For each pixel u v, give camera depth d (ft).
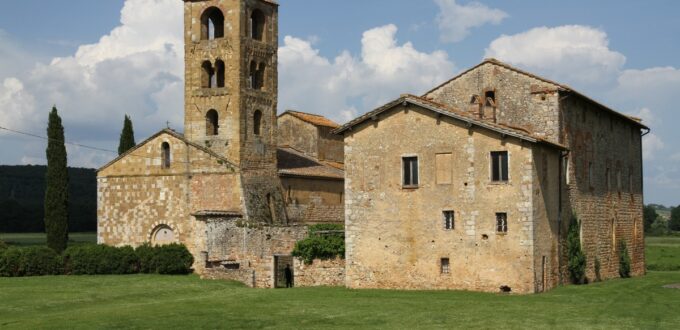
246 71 236.02
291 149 276.62
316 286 189.37
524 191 164.04
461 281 168.96
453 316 132.67
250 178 231.09
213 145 233.55
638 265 236.22
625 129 233.14
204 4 239.09
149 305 149.79
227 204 226.99
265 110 240.73
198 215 214.07
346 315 135.44
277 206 237.25
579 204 192.85
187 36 240.12
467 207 168.96
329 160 281.54
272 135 241.96
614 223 218.18
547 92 183.21
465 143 169.89
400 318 131.44
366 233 178.19
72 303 156.97
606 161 214.90
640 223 241.55
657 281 199.62
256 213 227.61
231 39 234.58
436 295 161.38
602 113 212.84
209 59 237.25
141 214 235.61
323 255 192.54
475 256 167.84
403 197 175.01
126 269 217.56
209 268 202.08
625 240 226.38
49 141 246.68
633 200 236.43
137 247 228.63
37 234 398.42
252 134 235.61
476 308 141.69
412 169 174.81
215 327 124.26
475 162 168.76
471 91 192.54
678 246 370.53
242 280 197.77
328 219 257.75
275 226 199.82
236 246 203.41
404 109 175.73
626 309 139.95
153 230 234.17
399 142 175.94
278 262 204.74
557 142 181.16
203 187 230.27
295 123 279.90
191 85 238.07
